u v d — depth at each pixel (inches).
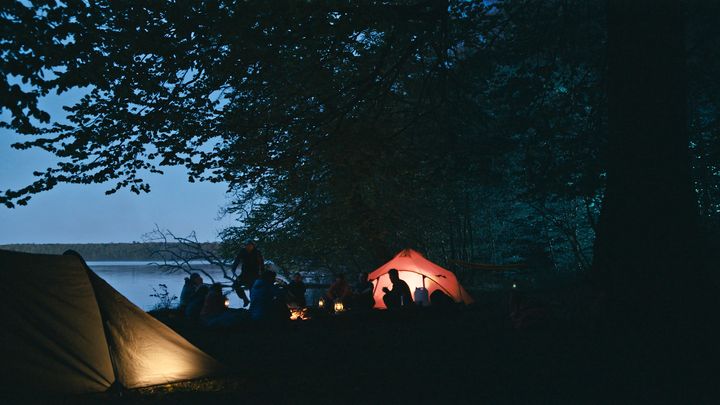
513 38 591.8
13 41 292.5
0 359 277.4
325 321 561.6
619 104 401.1
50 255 304.2
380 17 446.9
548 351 359.6
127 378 301.4
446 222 1129.4
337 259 1163.3
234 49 450.9
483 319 550.6
